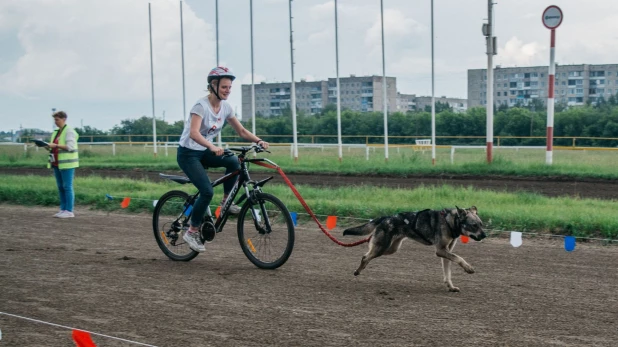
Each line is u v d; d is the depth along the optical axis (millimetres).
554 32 24328
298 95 126125
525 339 5590
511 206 13117
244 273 8156
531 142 60250
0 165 30391
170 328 5918
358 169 24891
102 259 9039
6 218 13312
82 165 29625
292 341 5555
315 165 27141
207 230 8664
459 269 8375
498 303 6754
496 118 63781
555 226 10797
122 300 6871
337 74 28531
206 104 8359
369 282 7684
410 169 24078
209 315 6320
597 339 5598
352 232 7891
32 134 51875
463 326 5961
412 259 8961
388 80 120562
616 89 112875
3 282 7652
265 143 8586
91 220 12961
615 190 17984
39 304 6723
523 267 8461
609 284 7547
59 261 8883
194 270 8344
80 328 5926
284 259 8242
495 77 117938
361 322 6086
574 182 20672
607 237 10266
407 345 5445
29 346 5434
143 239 10727
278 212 8664
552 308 6555
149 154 37906
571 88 114062
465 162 26547
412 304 6723
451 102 142000
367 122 64188
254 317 6250
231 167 8594
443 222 7391
